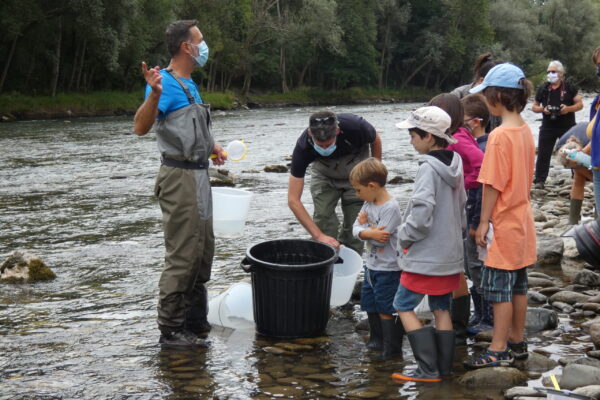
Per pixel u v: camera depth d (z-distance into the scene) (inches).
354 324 160.7
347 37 2048.5
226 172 427.2
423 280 126.5
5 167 502.9
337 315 167.6
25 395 119.2
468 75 2458.2
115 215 309.6
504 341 129.6
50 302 178.5
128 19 1306.6
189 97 144.0
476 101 155.8
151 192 380.8
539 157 356.8
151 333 153.6
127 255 230.5
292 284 145.9
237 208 160.4
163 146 144.6
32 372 130.3
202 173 146.1
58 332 154.5
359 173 140.3
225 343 147.5
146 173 465.4
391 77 2458.2
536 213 273.7
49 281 199.6
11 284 196.9
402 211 300.8
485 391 119.0
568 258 217.2
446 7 2271.2
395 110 1445.6
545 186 370.0
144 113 137.3
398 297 130.3
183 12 1609.3
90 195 371.2
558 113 337.7
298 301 147.2
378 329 142.9
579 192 253.9
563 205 309.6
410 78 2331.4
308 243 160.1
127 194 374.0
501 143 125.6
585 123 228.7
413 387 121.3
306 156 166.4
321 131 157.8
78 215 310.2
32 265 202.4
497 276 128.0
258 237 256.5
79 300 180.2
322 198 180.9
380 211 139.3
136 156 576.7
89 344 146.3
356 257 164.6
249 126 946.1
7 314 168.6
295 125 963.3
